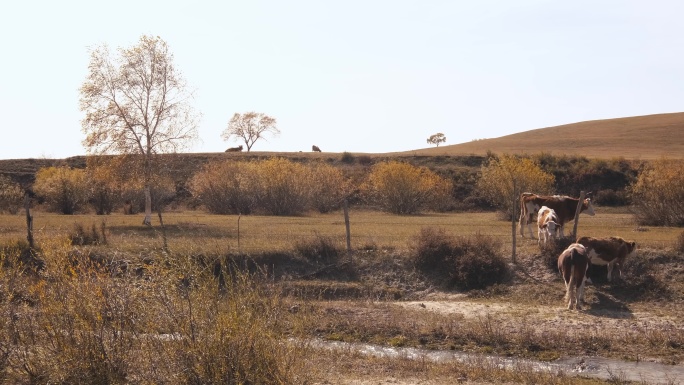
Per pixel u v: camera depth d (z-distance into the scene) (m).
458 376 12.70
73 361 9.36
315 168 49.62
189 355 8.93
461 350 15.55
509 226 31.98
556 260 21.88
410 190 46.34
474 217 42.75
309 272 22.56
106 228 29.53
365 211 49.34
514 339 15.97
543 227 23.22
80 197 47.00
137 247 22.30
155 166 34.09
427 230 23.73
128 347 9.48
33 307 10.42
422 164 64.44
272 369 8.92
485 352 15.41
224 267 10.08
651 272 20.72
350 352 14.25
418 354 14.98
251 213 44.84
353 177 60.69
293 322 10.17
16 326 9.86
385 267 22.86
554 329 17.06
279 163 45.84
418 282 22.16
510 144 84.56
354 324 16.89
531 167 40.47
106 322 9.55
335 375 11.77
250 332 8.95
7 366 9.66
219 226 31.73
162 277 9.45
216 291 9.38
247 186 44.62
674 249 21.84
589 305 19.45
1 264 10.84
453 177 58.66
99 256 20.73
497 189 40.25
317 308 14.85
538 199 26.48
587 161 58.91
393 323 17.06
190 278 9.83
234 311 9.05
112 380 9.20
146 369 9.13
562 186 55.25
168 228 30.75
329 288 21.22
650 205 33.12
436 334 16.41
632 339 16.06
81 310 9.52
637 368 14.17
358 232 28.14
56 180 47.19
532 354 15.27
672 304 19.39
